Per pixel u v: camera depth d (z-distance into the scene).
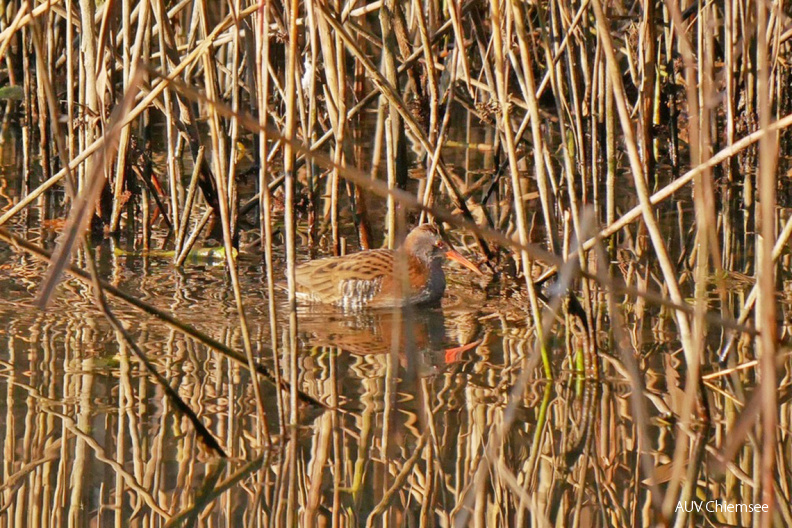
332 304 13.69
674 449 9.46
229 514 8.38
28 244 7.98
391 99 13.21
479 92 20.08
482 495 8.48
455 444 9.53
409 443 9.48
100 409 9.91
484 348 11.89
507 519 8.46
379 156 17.81
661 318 12.59
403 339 12.18
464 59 12.00
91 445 9.27
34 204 17.14
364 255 13.98
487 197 16.98
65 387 10.40
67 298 13.09
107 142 6.14
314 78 13.13
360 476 9.02
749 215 17.11
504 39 13.95
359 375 11.00
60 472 8.86
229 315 12.80
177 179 15.12
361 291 13.59
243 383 10.63
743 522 8.41
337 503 8.63
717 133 19.94
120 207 15.48
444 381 10.85
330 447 9.38
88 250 8.24
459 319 13.08
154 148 20.45
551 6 13.48
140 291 13.51
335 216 14.84
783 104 20.75
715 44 20.92
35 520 8.19
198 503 8.53
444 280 14.00
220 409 9.97
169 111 14.41
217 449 9.20
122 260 14.73
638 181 9.05
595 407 10.18
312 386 10.64
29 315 12.42
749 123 19.22
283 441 9.43
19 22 10.67
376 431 9.65
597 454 9.41
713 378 10.79
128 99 6.12
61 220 16.31
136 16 15.64
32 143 19.61
